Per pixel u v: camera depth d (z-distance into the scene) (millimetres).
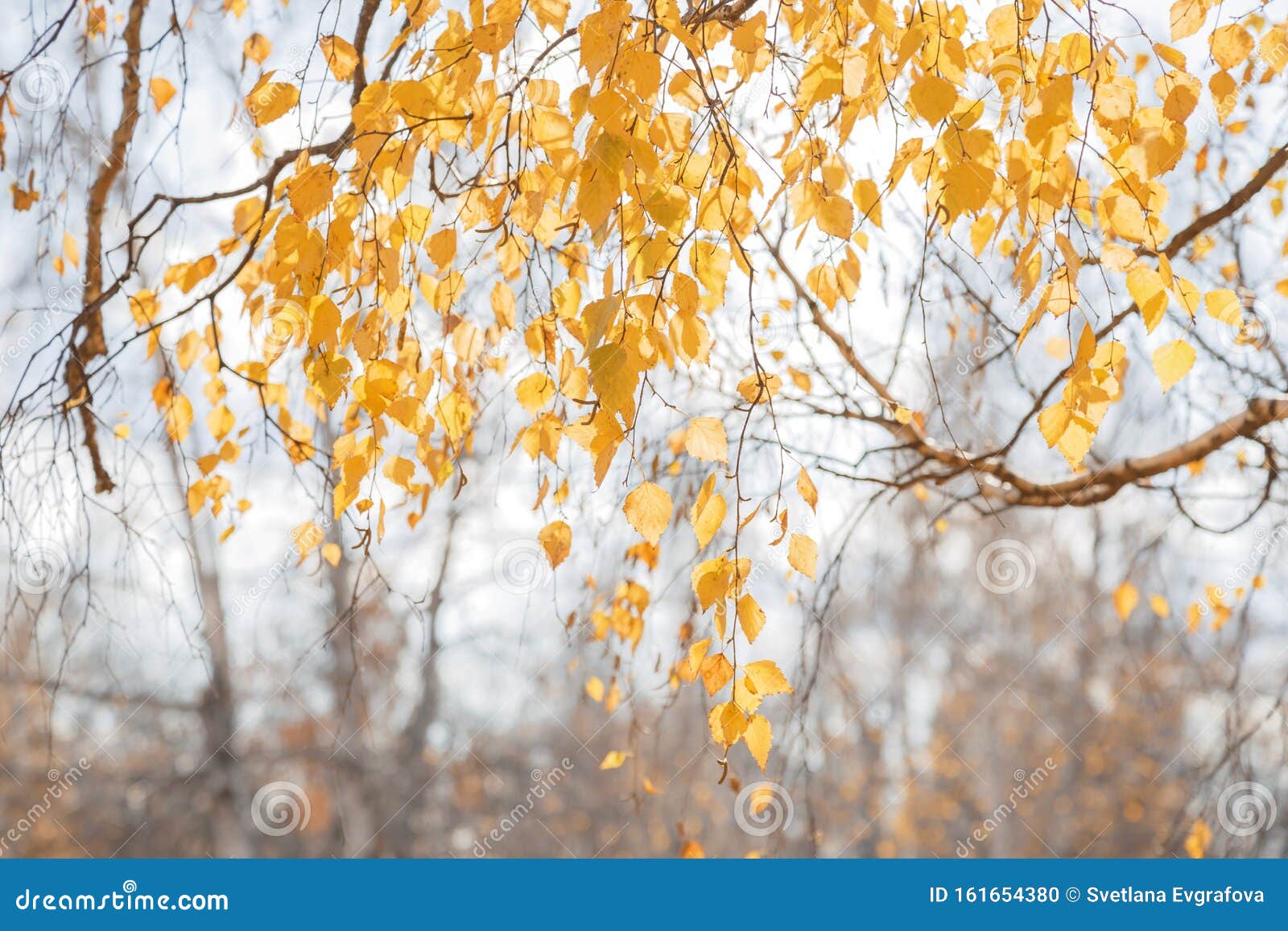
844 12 1521
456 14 1565
